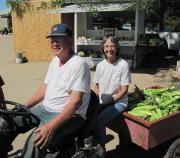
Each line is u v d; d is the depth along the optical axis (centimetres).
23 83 1039
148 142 385
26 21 1529
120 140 448
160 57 1579
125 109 428
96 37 1383
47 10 1379
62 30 347
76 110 345
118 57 443
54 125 331
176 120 408
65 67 353
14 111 338
